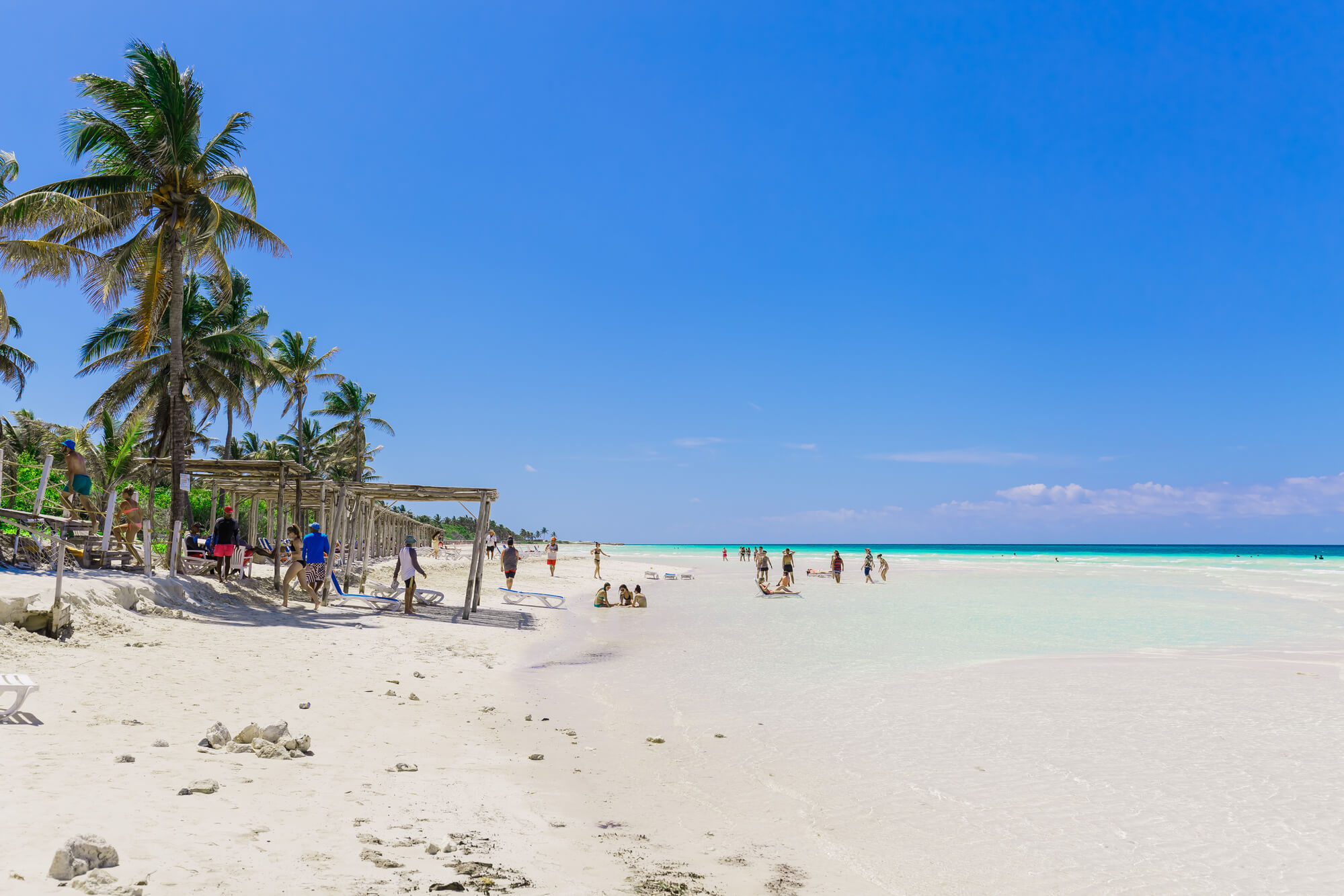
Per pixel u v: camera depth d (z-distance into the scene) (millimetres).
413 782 6230
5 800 4633
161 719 7375
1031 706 10305
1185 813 6281
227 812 4930
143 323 21594
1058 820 6129
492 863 4660
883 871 5105
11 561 12836
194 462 19422
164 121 19891
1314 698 10766
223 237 22359
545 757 7543
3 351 29594
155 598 14156
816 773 7332
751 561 84312
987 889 4863
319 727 7855
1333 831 5836
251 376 33938
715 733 8859
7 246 17703
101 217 18500
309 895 3816
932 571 61812
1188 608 26609
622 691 11320
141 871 3816
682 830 5738
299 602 19359
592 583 38688
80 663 9180
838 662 14188
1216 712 9867
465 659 13594
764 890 4699
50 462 13859
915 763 7680
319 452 57375
